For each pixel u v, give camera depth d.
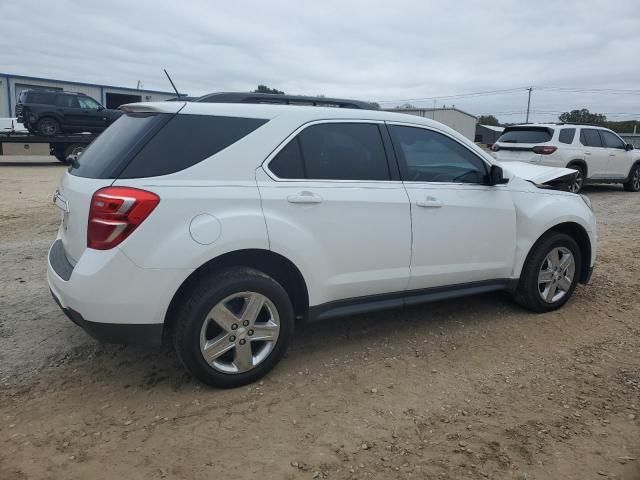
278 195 3.36
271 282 3.38
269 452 2.79
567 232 5.09
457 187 4.21
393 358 3.91
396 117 4.02
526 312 4.89
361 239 3.70
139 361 3.74
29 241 7.09
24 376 3.50
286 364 3.78
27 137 19.09
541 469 2.71
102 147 3.41
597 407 3.30
